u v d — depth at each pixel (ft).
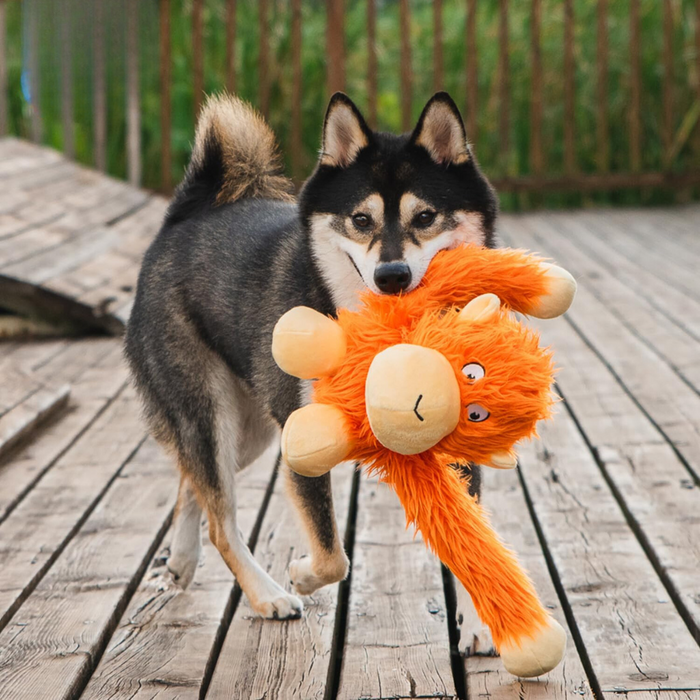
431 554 6.02
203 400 5.91
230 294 5.86
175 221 6.26
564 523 6.22
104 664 5.27
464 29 18.25
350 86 18.20
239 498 6.64
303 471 4.91
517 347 4.80
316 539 5.49
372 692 5.05
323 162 5.65
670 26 17.07
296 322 4.92
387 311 4.96
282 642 5.41
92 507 6.57
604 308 10.66
